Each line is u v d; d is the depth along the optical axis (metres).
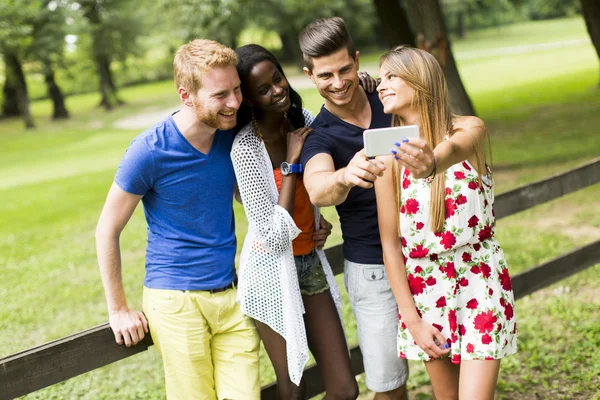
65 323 5.96
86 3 37.53
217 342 2.61
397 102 2.47
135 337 2.53
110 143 23.22
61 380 2.47
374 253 2.74
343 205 2.76
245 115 2.62
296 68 38.50
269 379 4.43
